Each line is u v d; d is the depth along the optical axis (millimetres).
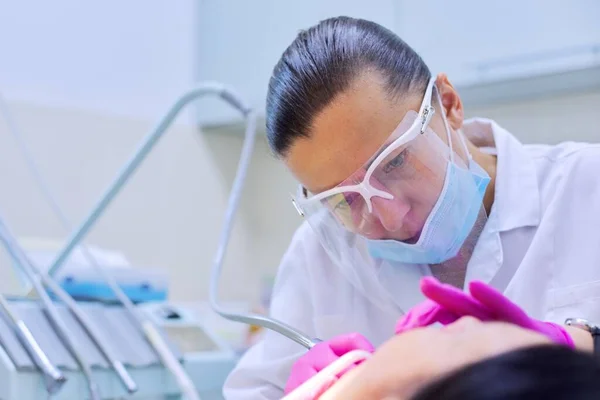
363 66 958
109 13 2297
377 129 941
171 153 2352
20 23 2109
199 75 2453
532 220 1069
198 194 2406
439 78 1052
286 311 1204
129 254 2201
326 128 938
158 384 1314
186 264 2340
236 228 2506
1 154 1997
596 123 1932
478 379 419
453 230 1016
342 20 1042
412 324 683
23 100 2068
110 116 2240
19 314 1218
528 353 439
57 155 2104
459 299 654
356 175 953
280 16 2264
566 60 1762
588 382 399
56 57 2160
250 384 1169
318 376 746
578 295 983
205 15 2477
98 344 1263
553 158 1127
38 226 2021
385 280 1128
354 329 1161
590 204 1037
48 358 1138
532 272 1024
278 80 1002
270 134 1016
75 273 1509
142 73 2342
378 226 1010
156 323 1475
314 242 1224
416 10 2008
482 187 1052
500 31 1867
